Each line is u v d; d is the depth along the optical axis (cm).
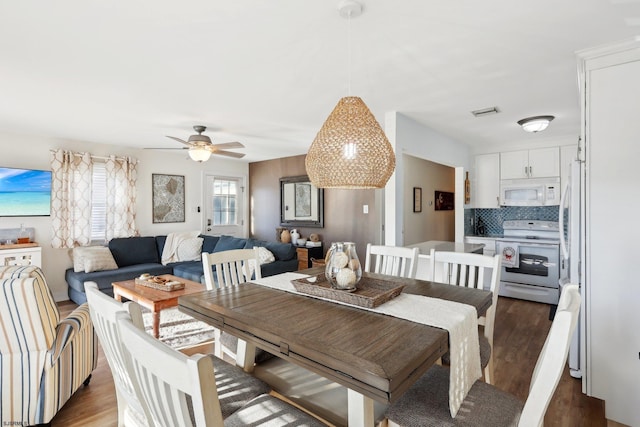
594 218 207
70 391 206
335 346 112
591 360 210
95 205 480
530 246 449
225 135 442
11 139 416
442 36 189
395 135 331
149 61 220
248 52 208
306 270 248
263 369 176
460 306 154
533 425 98
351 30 182
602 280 205
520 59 218
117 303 108
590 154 208
